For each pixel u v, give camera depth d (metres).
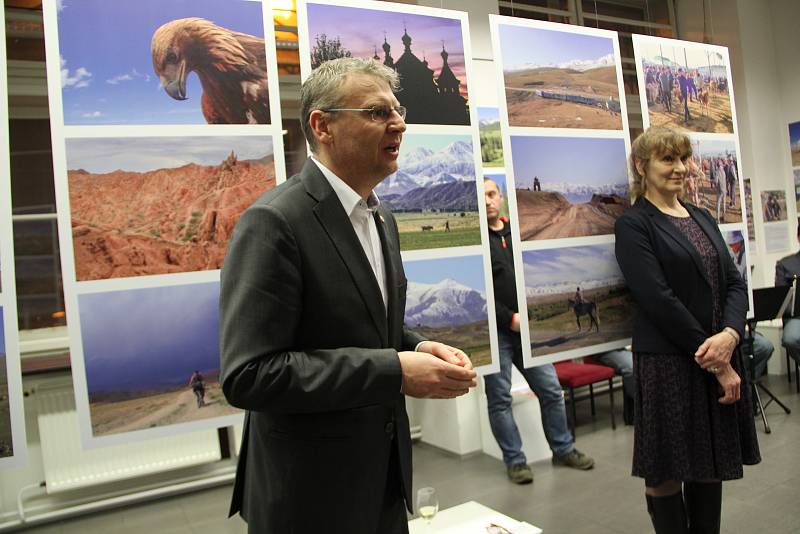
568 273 2.31
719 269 2.17
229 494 4.05
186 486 4.10
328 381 1.04
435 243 2.01
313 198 1.17
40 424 3.80
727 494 3.31
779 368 5.96
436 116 2.02
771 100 6.60
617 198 2.43
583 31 2.39
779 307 4.70
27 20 3.79
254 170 1.73
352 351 1.10
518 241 2.21
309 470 1.12
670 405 2.09
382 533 1.22
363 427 1.16
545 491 3.59
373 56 1.93
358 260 1.18
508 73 2.21
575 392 5.91
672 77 2.63
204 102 1.67
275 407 1.03
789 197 6.64
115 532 3.56
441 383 1.11
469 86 2.09
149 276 1.60
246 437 1.27
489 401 3.86
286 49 3.61
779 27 6.58
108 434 1.55
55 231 3.90
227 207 1.69
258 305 1.04
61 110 1.53
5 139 1.50
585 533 2.99
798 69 6.45
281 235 1.08
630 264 2.17
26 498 3.84
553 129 2.30
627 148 2.48
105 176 1.56
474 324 2.06
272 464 1.14
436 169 2.02
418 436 4.91
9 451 1.51
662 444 2.10
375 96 1.17
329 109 1.17
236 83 1.72
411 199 1.97
